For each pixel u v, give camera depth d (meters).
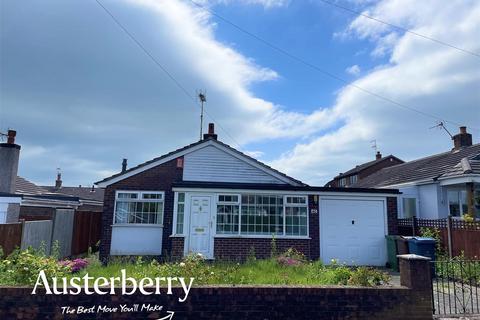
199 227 14.39
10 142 20.22
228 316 6.27
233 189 14.56
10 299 5.89
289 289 6.48
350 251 14.41
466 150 20.14
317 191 14.60
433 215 19.20
